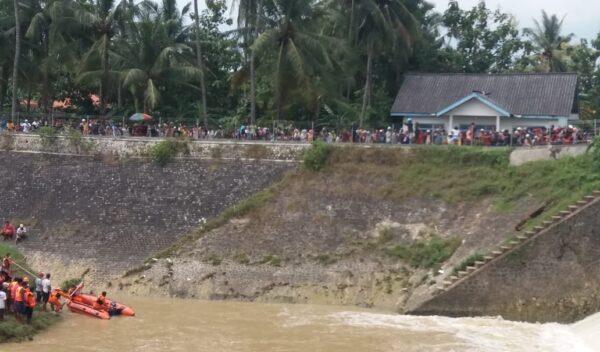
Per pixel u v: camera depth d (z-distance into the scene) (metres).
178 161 45.00
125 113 58.00
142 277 38.69
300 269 37.34
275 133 48.12
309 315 33.28
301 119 56.12
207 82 62.50
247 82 58.03
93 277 39.25
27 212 44.25
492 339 28.67
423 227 37.97
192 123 55.22
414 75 55.28
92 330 30.50
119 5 55.81
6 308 29.78
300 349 27.69
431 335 29.38
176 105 60.69
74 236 41.97
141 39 55.53
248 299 36.66
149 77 55.75
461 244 36.12
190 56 58.91
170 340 29.02
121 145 46.28
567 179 36.88
